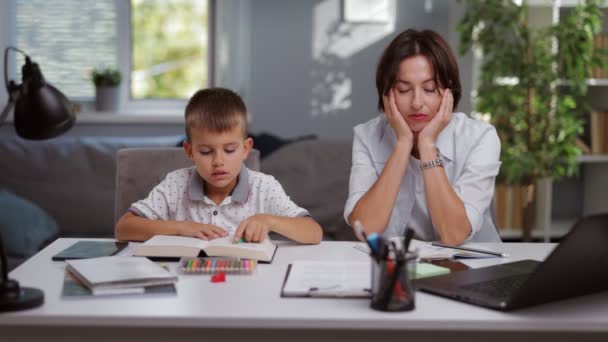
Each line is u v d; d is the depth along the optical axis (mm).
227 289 1212
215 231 1562
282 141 3562
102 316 1054
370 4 4270
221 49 4203
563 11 4145
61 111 1404
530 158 3652
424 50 1734
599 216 1021
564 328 1050
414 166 1867
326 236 3129
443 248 1590
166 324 1051
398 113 1756
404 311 1086
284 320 1045
